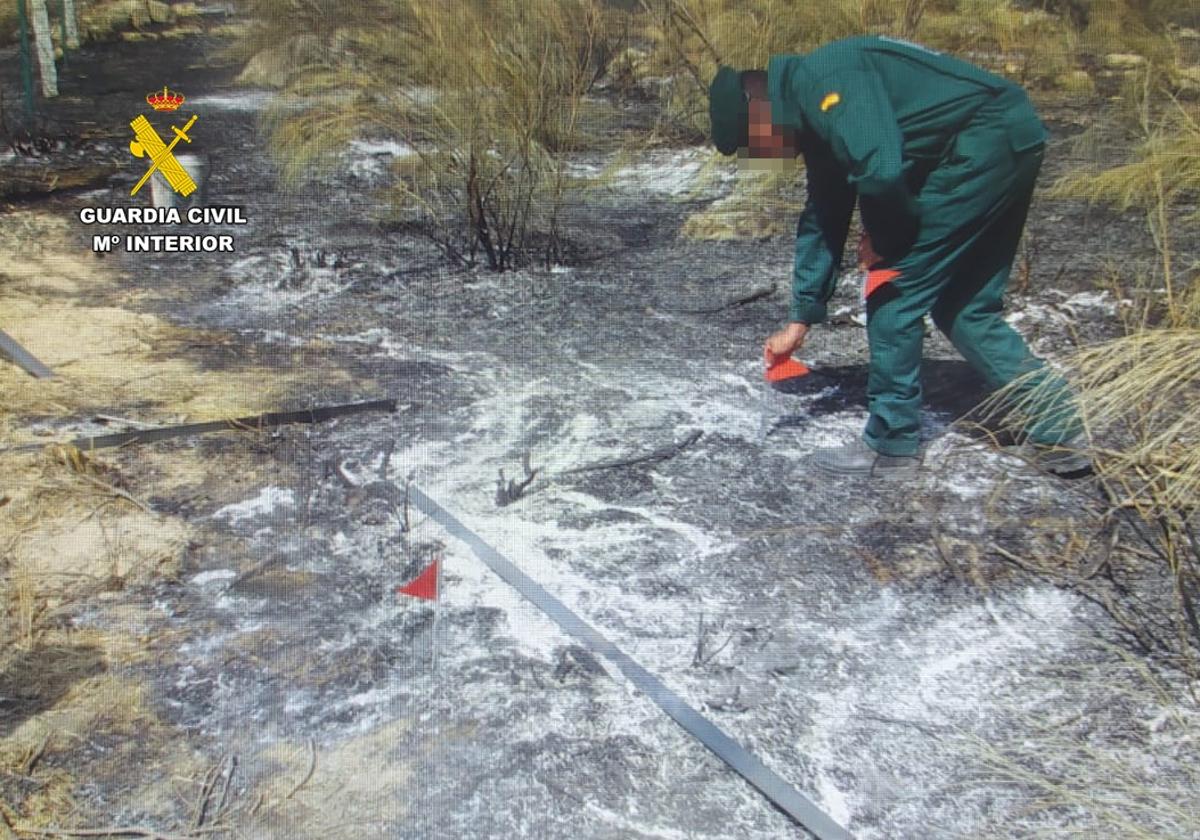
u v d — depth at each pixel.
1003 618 3.19
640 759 2.73
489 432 4.19
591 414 4.31
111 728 2.81
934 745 2.76
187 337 5.03
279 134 6.87
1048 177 6.74
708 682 2.97
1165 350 3.18
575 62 6.61
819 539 3.53
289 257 5.98
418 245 6.09
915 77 3.35
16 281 5.63
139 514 3.67
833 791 2.64
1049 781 2.64
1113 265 5.48
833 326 5.09
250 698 2.91
